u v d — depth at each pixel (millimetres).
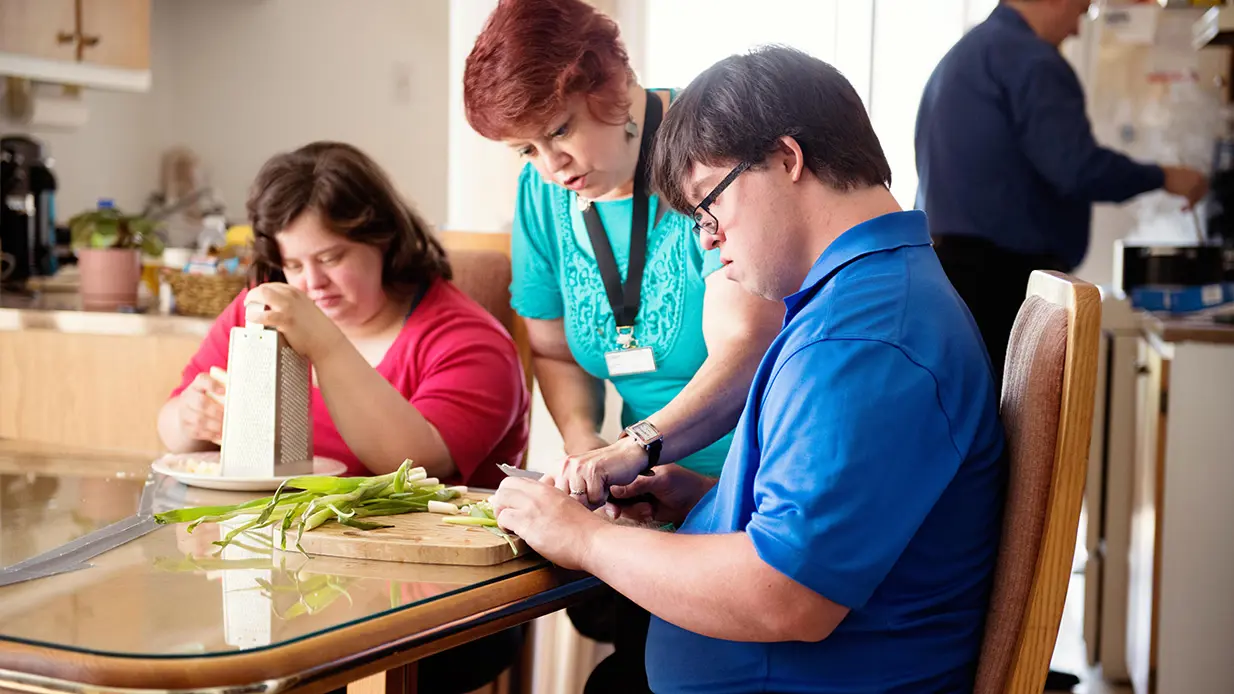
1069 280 1135
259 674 865
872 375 1021
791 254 1151
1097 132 3938
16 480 1520
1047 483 1092
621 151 1641
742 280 1187
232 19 5035
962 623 1136
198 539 1237
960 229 2930
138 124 4848
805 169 1131
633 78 1661
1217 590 2516
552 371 2012
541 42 1503
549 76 1508
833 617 1026
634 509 1447
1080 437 1076
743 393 1527
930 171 2980
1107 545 2967
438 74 5000
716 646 1162
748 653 1138
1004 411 1200
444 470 1682
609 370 1777
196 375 1864
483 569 1138
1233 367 2488
